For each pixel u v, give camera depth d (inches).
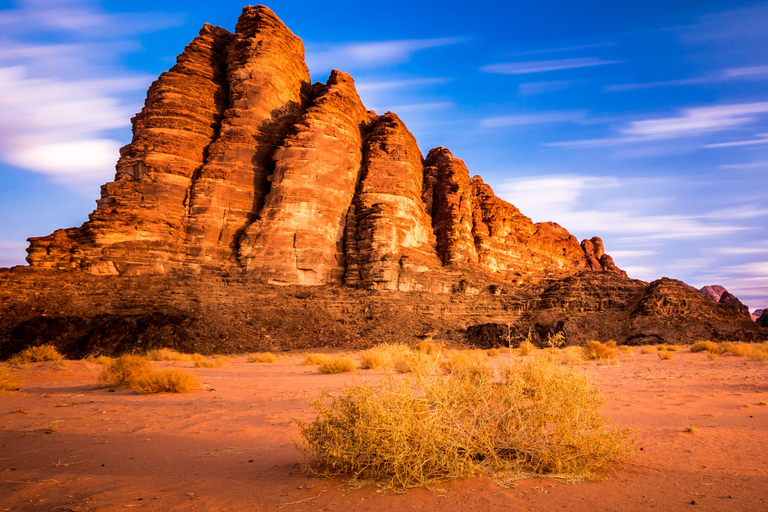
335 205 2908.5
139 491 173.5
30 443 265.9
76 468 210.2
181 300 2261.3
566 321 2456.9
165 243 2524.6
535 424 185.3
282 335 2160.4
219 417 367.6
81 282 2262.6
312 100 3437.5
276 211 2736.2
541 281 3595.0
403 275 2733.8
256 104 3083.2
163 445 263.1
